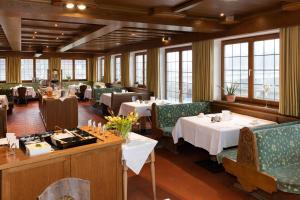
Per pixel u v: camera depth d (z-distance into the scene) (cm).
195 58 638
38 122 795
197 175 402
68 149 254
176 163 452
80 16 410
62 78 1423
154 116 540
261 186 309
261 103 514
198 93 632
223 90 600
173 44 721
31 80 1357
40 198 155
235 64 572
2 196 221
